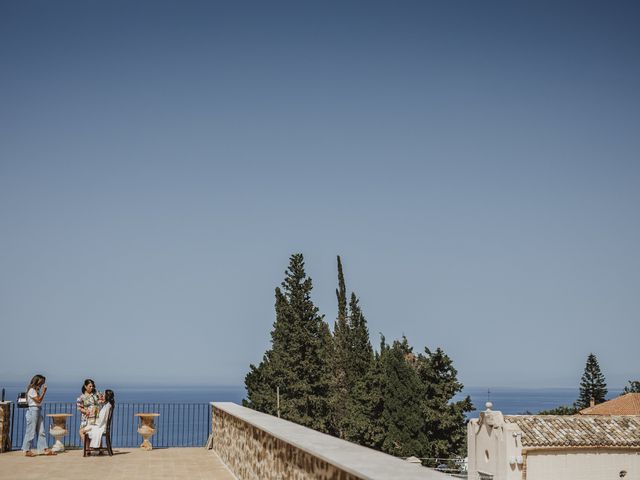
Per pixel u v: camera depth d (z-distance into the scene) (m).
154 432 19.06
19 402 17.14
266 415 13.45
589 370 99.12
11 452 17.80
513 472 42.75
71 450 18.36
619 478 44.00
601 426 45.97
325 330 61.97
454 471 48.81
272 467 10.52
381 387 52.25
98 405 17.31
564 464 43.44
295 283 53.50
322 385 52.44
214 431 18.86
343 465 6.41
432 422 50.91
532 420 46.06
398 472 5.95
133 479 13.62
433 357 52.28
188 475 14.24
